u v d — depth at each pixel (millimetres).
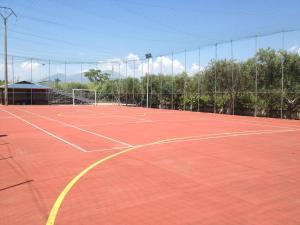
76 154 10938
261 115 29672
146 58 45812
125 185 7250
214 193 6688
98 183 7410
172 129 18672
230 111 32719
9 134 16219
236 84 31734
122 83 53094
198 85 36312
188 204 6035
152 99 45500
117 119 25812
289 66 27297
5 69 48594
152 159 10070
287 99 27281
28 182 7516
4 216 5480
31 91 54250
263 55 29047
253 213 5598
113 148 12125
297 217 5434
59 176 8055
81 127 19641
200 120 25281
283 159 10094
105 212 5652
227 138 14891
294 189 6984
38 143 13320
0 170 8688
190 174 8227
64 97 59719
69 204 6043
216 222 5211
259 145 12852
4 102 52875
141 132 17156
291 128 19547
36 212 5652
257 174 8258
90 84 69562
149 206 5938
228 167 9008
